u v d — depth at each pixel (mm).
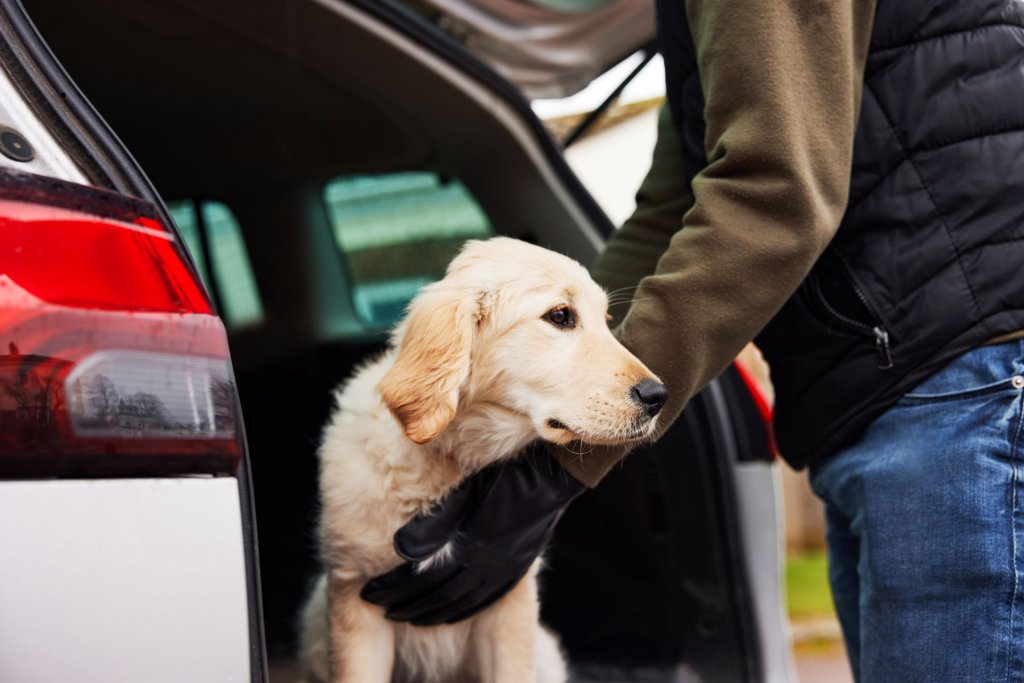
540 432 1527
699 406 2234
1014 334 1296
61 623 821
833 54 1259
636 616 2352
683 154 1602
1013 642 1246
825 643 4477
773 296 1265
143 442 892
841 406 1421
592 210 2570
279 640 2490
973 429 1289
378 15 2389
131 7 2312
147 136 2750
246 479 979
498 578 1489
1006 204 1314
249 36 2410
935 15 1339
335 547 1638
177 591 889
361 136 2721
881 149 1350
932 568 1292
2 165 892
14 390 830
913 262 1338
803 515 6301
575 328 1601
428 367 1512
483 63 2512
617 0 2652
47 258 885
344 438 1659
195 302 982
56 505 834
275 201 2883
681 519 2275
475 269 1621
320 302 2947
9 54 969
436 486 1571
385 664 1716
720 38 1271
